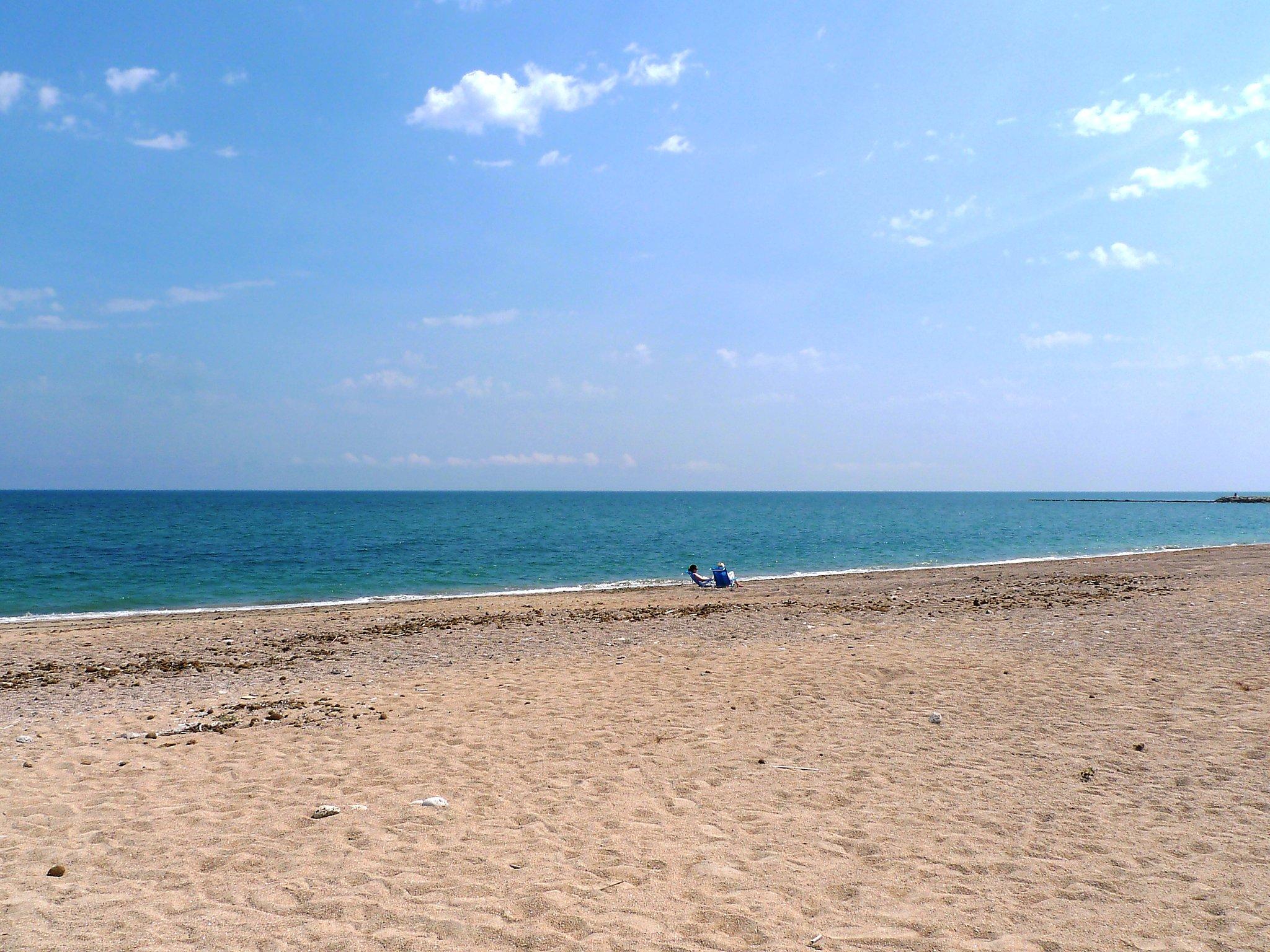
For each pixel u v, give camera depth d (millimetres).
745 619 18141
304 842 6062
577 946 4508
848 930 4684
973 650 13094
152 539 54781
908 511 128125
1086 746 8141
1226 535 65312
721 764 7906
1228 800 6578
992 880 5344
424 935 4648
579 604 23125
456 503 176250
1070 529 73812
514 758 8172
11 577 32406
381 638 16594
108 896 5152
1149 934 4582
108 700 11109
